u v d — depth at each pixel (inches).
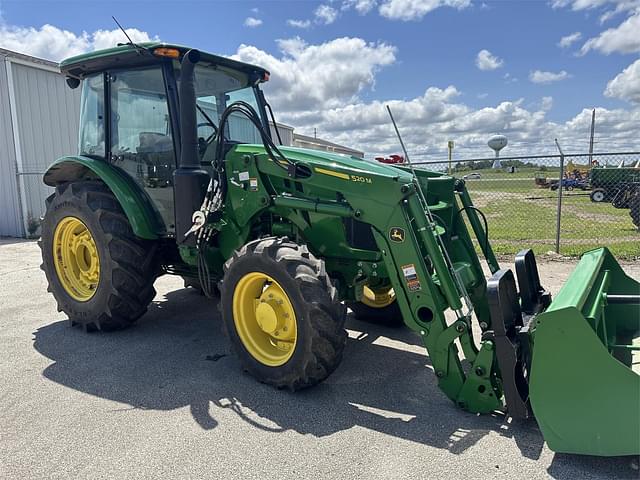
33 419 114.9
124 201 159.8
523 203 742.5
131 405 121.5
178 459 98.9
